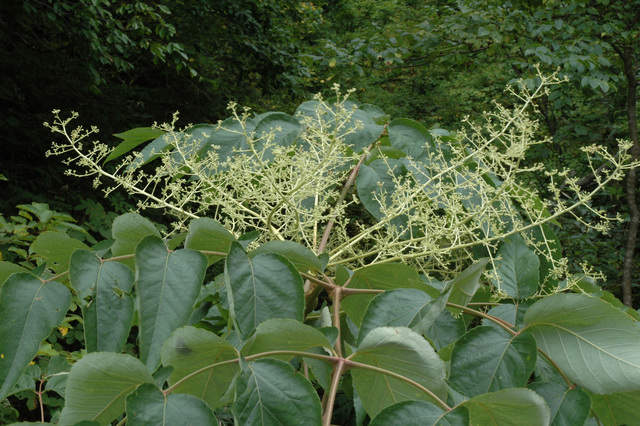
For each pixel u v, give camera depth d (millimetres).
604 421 813
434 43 7426
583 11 6664
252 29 10367
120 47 7145
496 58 9859
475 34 7020
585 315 735
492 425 677
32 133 7312
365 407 807
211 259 932
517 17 6613
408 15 10938
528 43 6750
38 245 862
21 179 6965
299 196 1145
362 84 12570
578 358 734
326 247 1449
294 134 1299
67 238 853
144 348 726
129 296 769
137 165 1280
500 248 1128
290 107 11805
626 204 6633
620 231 6355
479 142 1269
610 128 7508
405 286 1047
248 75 11242
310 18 12547
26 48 7910
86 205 6340
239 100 10875
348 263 1361
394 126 1441
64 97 8141
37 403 3764
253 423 624
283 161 1102
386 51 7414
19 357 714
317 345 732
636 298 6203
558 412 708
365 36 8164
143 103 9125
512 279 1057
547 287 1191
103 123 8195
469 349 767
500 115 1215
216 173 1230
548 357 756
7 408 3293
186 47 9617
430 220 1204
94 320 740
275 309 782
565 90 5961
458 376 750
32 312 743
